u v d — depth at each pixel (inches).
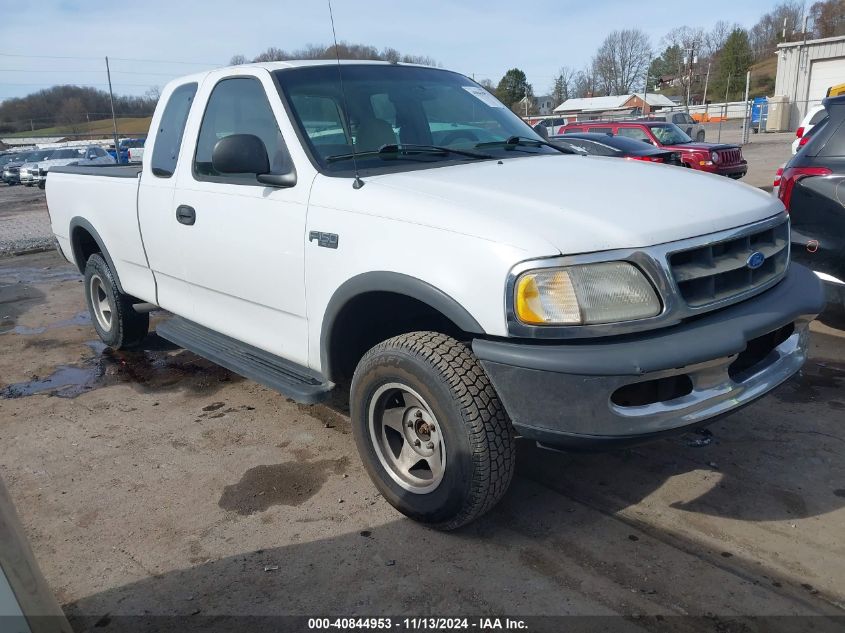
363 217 116.5
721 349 99.9
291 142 132.6
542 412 100.0
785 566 107.4
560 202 107.7
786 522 118.4
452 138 150.0
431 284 106.0
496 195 111.0
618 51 3745.1
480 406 105.9
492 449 106.8
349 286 118.1
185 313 171.8
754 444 144.7
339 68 138.5
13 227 584.1
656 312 98.9
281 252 132.6
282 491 135.0
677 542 114.1
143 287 189.2
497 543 115.6
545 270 97.0
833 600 100.0
